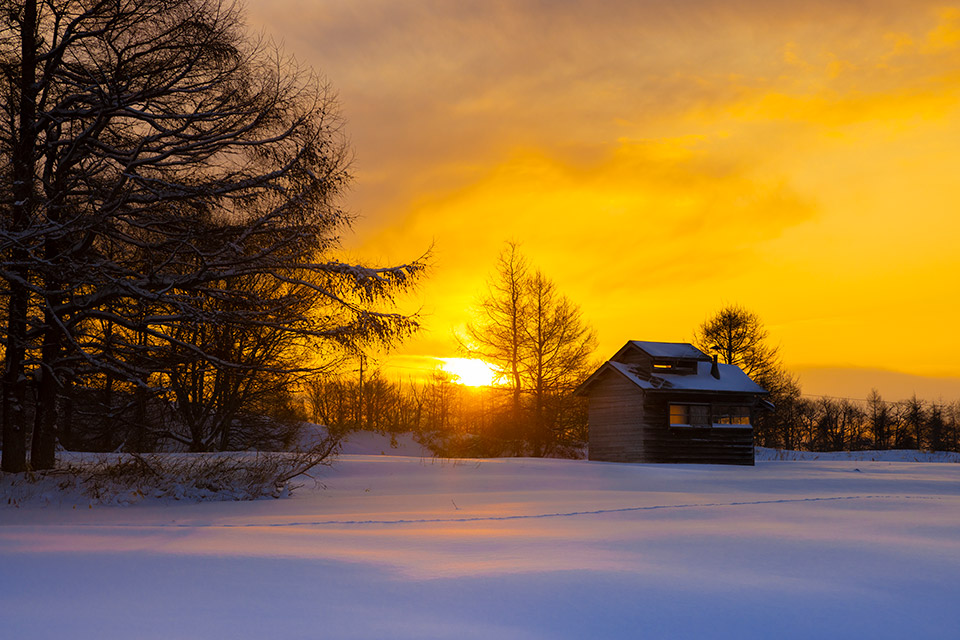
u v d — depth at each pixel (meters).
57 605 5.31
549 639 4.86
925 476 26.78
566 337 50.50
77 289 17.14
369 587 6.11
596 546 8.50
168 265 17.28
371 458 30.33
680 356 39.34
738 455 38.50
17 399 18.03
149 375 17.92
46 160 17.56
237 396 35.72
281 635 4.72
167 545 8.23
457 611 5.43
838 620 5.42
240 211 17.72
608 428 40.31
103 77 16.61
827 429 105.88
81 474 17.47
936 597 6.11
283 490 17.69
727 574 6.85
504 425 51.59
